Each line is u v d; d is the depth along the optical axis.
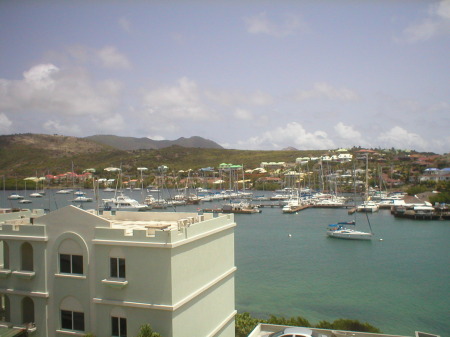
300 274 77.44
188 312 28.17
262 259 89.62
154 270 26.53
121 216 37.44
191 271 28.70
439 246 101.81
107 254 27.69
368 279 73.94
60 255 29.09
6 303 31.38
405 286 69.75
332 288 68.69
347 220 150.62
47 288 29.20
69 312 28.91
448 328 52.47
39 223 29.72
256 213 177.00
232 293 35.69
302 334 29.27
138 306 26.67
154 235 26.64
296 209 180.25
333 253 95.44
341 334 32.75
